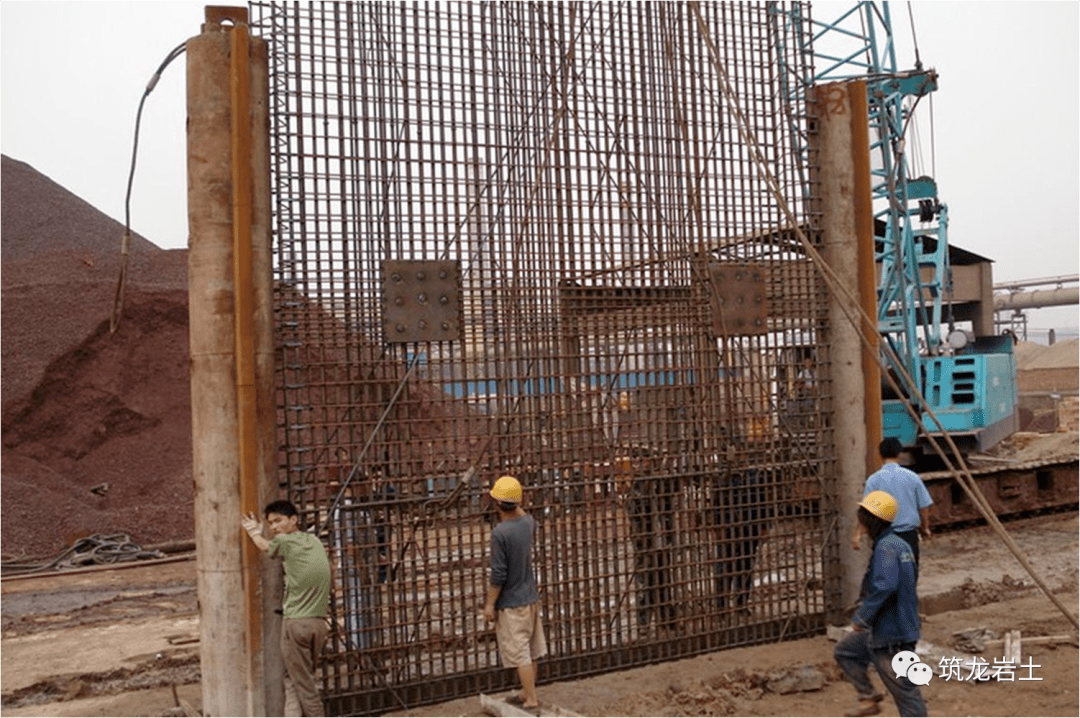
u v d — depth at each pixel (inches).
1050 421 1633.9
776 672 305.1
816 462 361.1
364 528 283.6
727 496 345.1
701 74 339.9
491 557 270.1
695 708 283.6
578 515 316.2
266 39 276.2
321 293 280.1
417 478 288.5
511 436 301.0
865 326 364.2
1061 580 455.5
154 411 1048.2
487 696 284.0
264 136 270.5
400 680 286.8
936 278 761.0
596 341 316.2
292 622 255.3
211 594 262.7
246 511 260.1
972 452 681.6
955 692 293.1
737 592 343.3
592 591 315.9
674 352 331.6
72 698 332.8
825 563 362.3
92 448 986.7
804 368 361.4
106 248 1675.7
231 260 264.7
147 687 343.3
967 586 413.1
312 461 277.4
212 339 262.8
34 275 1239.5
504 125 304.8
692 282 336.2
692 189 337.1
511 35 307.4
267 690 264.8
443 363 292.8
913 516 314.5
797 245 360.5
